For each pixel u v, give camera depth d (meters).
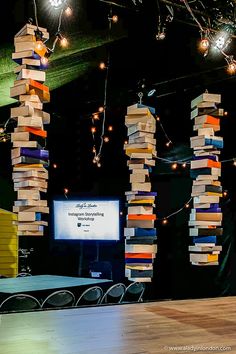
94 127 8.38
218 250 4.81
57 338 3.32
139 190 4.71
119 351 3.00
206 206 4.78
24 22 4.05
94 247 9.30
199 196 4.81
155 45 5.49
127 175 8.71
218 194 4.84
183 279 8.05
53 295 4.90
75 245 9.48
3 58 4.53
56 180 9.34
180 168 7.88
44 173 3.74
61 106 7.64
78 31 4.62
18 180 3.72
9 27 4.02
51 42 4.72
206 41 4.38
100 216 8.78
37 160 3.68
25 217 3.70
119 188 8.98
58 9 3.92
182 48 5.60
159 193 8.36
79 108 7.85
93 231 8.82
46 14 4.13
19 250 9.00
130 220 4.72
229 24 4.56
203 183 4.80
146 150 4.71
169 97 7.36
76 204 8.95
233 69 4.73
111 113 8.13
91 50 5.34
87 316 4.12
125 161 8.39
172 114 7.60
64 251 9.50
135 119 4.71
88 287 5.72
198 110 4.93
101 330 3.58
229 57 4.67
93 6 4.33
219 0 4.45
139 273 4.64
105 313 4.28
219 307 4.75
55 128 8.53
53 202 9.11
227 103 7.01
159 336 3.42
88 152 8.77
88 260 9.35
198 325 3.81
